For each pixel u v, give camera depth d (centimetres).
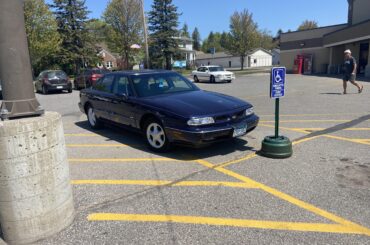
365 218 335
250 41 5322
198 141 507
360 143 603
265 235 309
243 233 313
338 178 439
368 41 2589
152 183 441
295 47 3794
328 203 368
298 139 645
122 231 321
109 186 435
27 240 302
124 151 599
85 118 1006
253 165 498
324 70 3447
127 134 746
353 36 2512
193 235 312
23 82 301
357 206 360
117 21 3975
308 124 788
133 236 312
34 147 291
